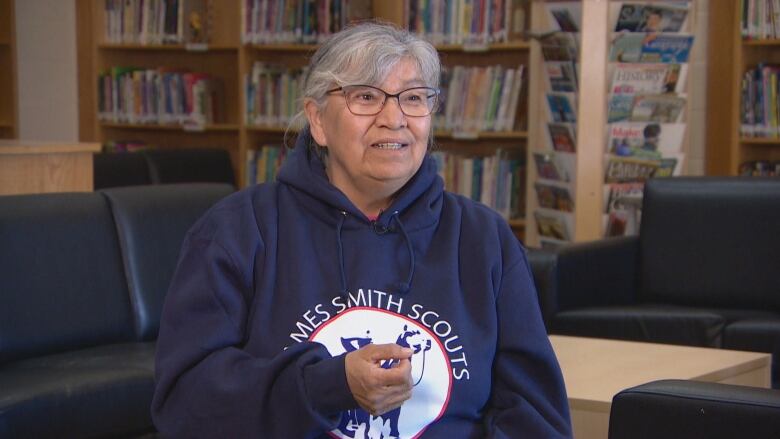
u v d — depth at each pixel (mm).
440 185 1891
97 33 6617
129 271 3264
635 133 4621
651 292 4125
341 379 1577
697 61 5359
